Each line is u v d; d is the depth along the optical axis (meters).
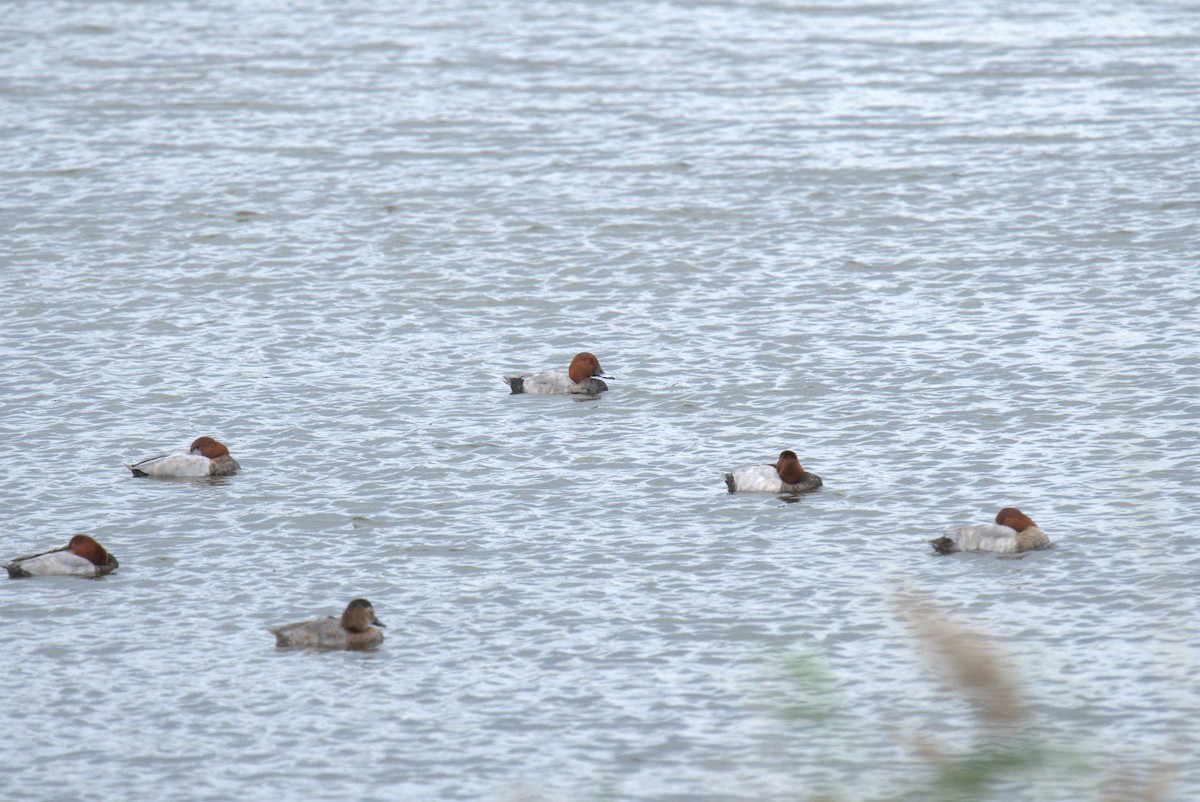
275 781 22.28
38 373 39.59
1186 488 31.19
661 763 22.62
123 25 79.94
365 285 46.72
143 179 57.06
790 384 38.00
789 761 22.53
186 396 38.03
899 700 23.97
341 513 31.28
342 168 58.34
